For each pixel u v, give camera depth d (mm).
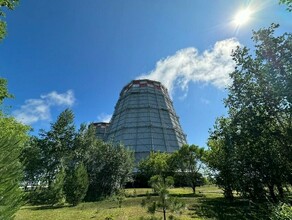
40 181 54281
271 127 16891
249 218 17141
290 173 17422
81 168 36469
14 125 30141
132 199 37312
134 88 132875
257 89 16312
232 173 22156
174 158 54375
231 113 19500
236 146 19031
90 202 37625
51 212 26312
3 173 5211
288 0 11695
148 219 16312
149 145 102250
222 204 27641
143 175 71562
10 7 14844
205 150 50219
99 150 47375
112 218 19422
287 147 16094
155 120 113375
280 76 14930
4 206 5051
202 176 51375
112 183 44094
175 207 15070
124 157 48312
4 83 18312
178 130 119500
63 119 57375
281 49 14797
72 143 54156
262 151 17828
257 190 19516
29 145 54625
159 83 139375
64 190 35688
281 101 15188
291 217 8359
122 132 109312
